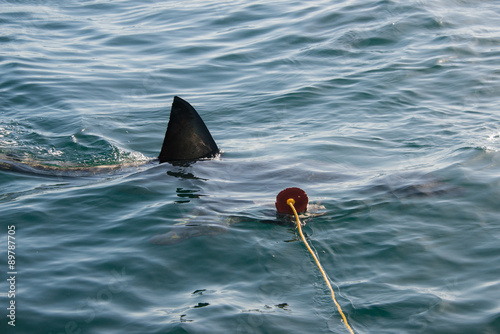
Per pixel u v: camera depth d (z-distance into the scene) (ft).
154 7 55.06
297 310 14.44
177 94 35.12
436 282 15.46
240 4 53.21
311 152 25.71
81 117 31.53
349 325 13.87
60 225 19.21
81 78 37.78
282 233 18.22
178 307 14.62
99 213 20.01
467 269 15.99
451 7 46.80
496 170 22.29
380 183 21.68
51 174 24.04
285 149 26.37
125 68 39.75
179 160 24.34
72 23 51.42
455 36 40.60
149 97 34.78
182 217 19.44
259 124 30.14
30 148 27.61
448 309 14.24
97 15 53.83
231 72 38.11
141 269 16.40
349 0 50.47
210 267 16.47
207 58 40.65
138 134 29.55
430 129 27.71
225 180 22.44
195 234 18.16
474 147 24.57
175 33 46.47
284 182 22.25
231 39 44.19
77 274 16.20
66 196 21.40
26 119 31.53
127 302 14.92
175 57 41.24
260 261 16.69
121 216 19.72
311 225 18.67
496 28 42.16
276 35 43.93
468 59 36.91
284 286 15.49
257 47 41.98
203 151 24.43
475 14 45.14
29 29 49.73
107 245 17.83
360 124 29.07
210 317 14.15
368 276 15.88
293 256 16.92
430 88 33.22
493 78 33.71
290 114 31.14
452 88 32.94
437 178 21.84
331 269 16.26
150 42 44.80
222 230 18.42
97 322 14.10
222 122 30.68
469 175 21.90
